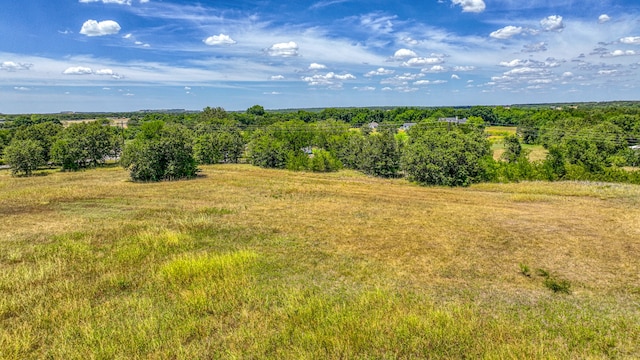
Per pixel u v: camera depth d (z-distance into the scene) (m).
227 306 7.25
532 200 18.45
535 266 9.41
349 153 36.91
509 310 7.10
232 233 12.73
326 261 9.88
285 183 25.55
